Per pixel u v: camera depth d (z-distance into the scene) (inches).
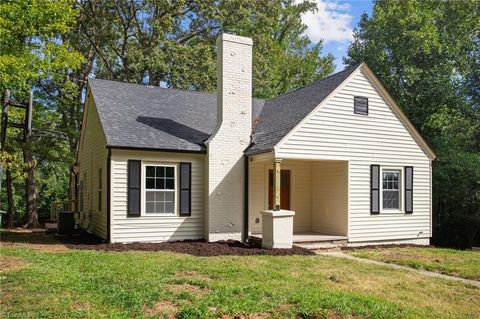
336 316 199.5
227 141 498.0
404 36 871.7
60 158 791.1
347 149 509.4
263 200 550.6
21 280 242.2
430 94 853.8
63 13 567.2
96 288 231.5
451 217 829.2
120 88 564.7
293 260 360.2
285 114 538.3
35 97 811.4
